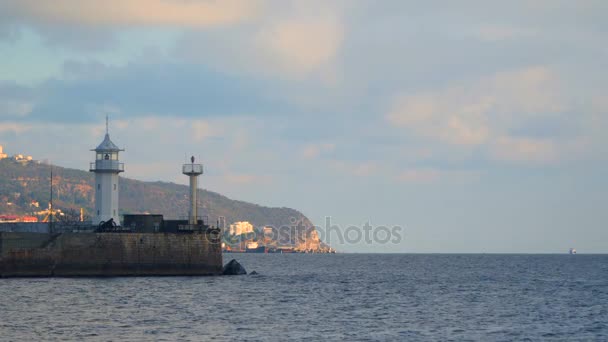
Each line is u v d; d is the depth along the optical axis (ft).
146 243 576.61
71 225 615.16
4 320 350.43
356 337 317.01
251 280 623.36
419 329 341.00
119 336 311.27
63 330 324.80
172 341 301.02
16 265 542.16
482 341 310.45
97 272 560.20
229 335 317.83
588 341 311.88
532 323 363.15
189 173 620.08
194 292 485.97
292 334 322.75
